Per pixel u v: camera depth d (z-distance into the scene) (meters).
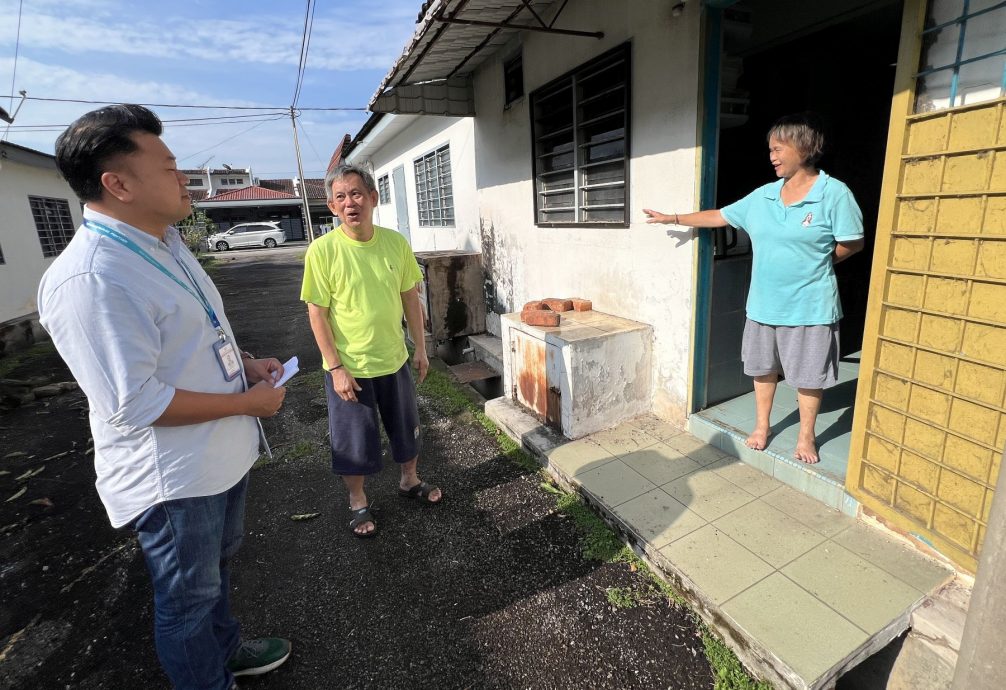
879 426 2.15
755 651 1.83
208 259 21.25
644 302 3.40
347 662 2.02
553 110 4.11
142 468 1.43
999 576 1.10
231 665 1.94
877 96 3.98
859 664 1.97
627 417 3.47
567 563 2.46
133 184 1.31
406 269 2.69
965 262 1.74
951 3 1.70
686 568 2.16
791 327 2.41
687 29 2.72
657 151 3.07
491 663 1.99
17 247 8.24
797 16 3.42
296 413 4.50
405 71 4.23
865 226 4.09
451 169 6.66
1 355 7.12
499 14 3.51
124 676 2.02
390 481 3.29
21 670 2.07
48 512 3.20
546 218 4.47
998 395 1.71
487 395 5.66
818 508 2.45
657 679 1.88
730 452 2.96
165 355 1.41
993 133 1.61
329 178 2.40
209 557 1.57
